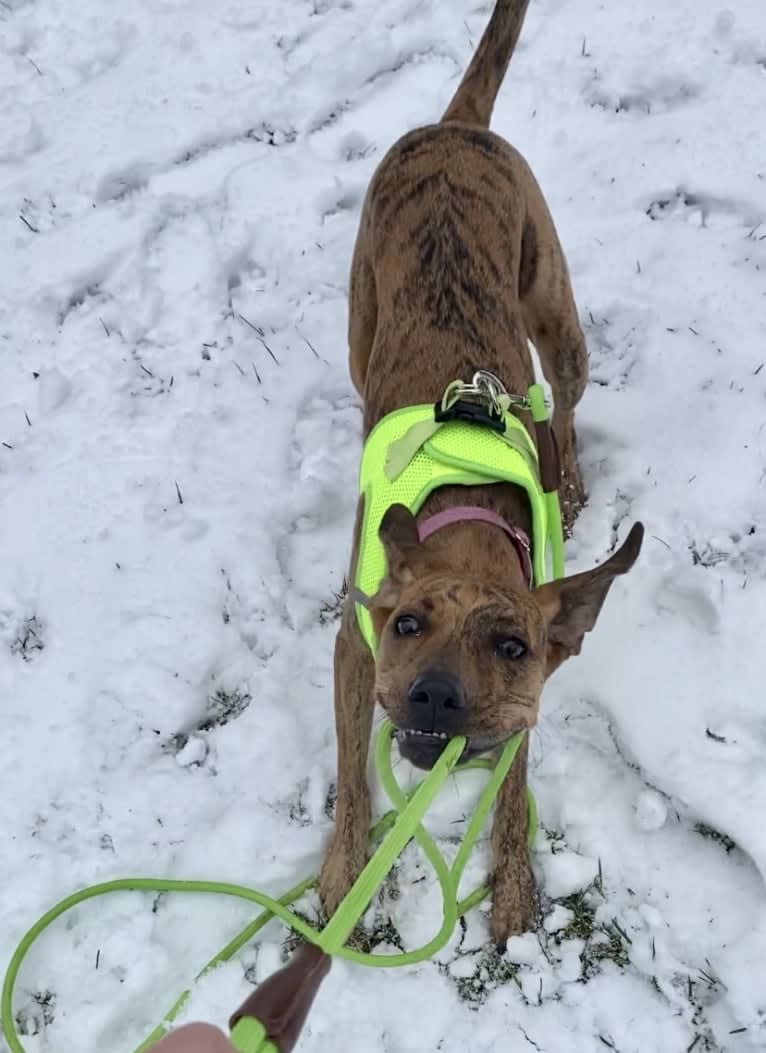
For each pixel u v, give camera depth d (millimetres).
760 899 980
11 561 1273
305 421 1354
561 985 963
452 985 968
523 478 933
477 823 906
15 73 1789
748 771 1021
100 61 1799
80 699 1153
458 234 1083
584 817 1048
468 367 1019
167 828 1065
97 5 1850
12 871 1038
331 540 1255
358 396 1373
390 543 816
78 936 1002
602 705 1091
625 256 1441
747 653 1093
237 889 990
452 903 859
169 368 1430
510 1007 955
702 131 1549
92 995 965
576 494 1253
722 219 1468
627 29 1680
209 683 1175
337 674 967
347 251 1511
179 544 1265
